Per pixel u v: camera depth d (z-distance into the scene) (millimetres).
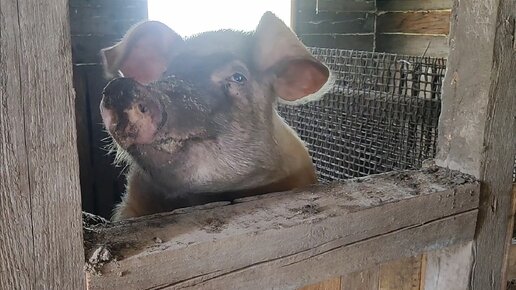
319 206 634
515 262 917
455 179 754
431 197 703
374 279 723
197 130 813
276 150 943
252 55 946
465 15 750
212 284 540
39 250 452
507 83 747
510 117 767
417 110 1383
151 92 734
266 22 948
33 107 430
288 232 578
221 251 537
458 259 788
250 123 897
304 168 1009
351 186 710
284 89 965
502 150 773
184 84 828
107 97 657
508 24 725
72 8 1864
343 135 1586
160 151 793
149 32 918
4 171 427
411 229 693
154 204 914
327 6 2424
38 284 456
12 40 413
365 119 1521
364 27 2551
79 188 462
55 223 455
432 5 2340
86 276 473
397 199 670
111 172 1985
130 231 536
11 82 418
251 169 893
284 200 646
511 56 740
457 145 780
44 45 426
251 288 568
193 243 520
